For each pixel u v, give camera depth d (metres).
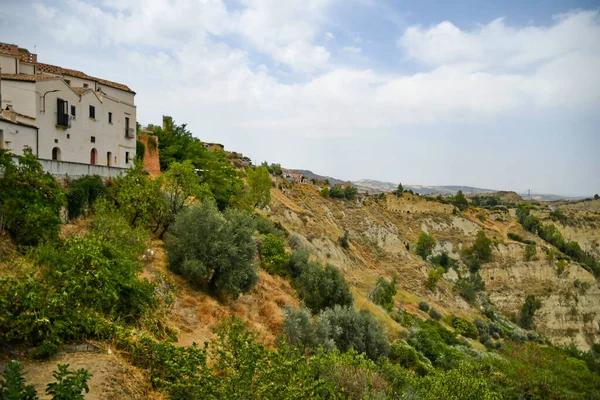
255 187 51.88
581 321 96.69
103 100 33.88
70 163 24.98
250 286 26.95
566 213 154.62
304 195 104.06
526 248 111.69
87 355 11.02
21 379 7.15
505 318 90.75
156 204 27.23
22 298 10.85
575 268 106.31
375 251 95.25
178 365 11.22
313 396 12.15
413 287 78.62
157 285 19.39
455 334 55.03
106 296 13.24
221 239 25.58
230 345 12.49
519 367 31.55
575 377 35.16
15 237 16.56
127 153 38.06
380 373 17.53
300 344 20.30
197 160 49.84
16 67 30.52
